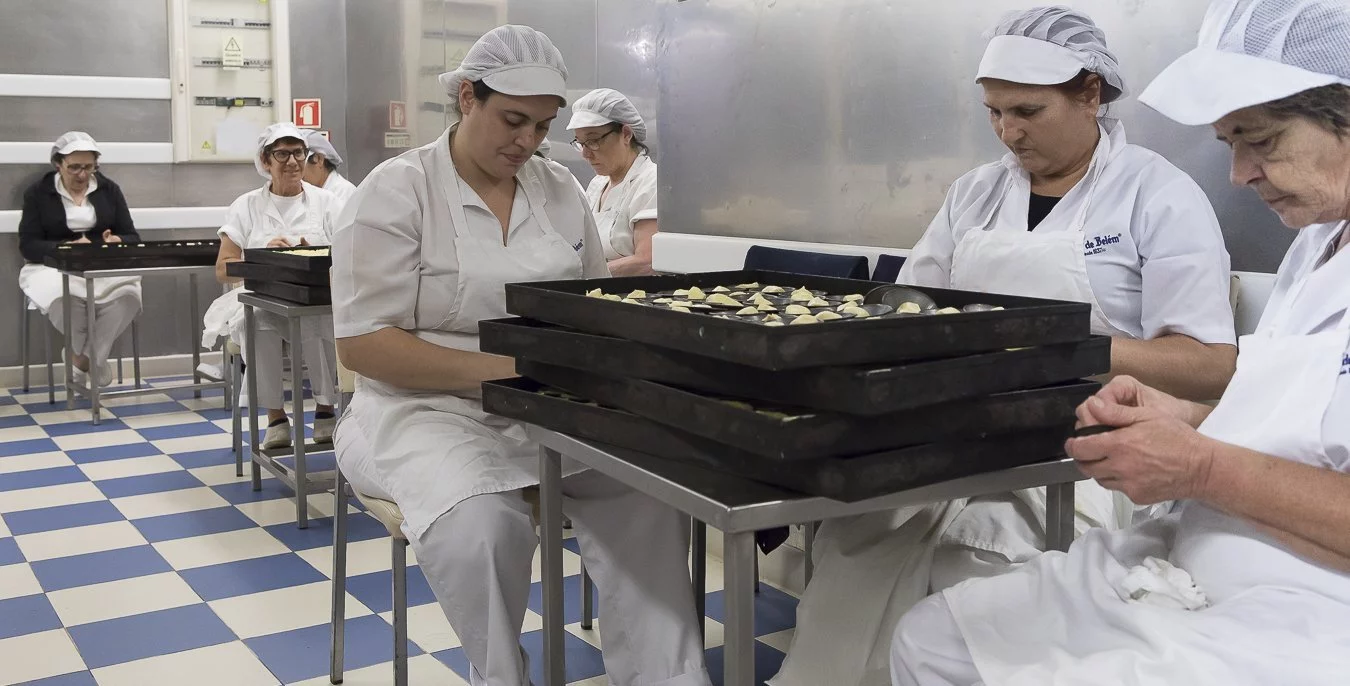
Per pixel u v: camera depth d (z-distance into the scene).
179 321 6.66
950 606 1.41
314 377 4.54
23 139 6.07
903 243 2.83
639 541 2.06
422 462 2.08
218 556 3.39
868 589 1.90
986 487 1.44
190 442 4.90
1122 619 1.26
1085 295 2.02
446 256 2.25
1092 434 1.34
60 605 2.97
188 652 2.67
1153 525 1.52
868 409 1.20
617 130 4.18
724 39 3.30
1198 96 1.22
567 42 4.79
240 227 5.18
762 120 3.21
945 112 2.67
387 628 2.82
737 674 1.34
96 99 6.24
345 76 6.90
